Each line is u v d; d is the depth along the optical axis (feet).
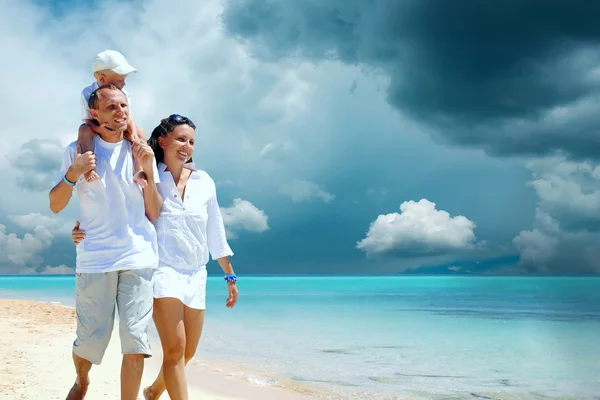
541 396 19.06
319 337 34.14
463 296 98.22
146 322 11.48
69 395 11.91
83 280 11.35
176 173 12.99
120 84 12.19
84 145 11.33
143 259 11.50
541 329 40.40
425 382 20.94
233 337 33.78
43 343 25.66
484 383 20.94
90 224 11.44
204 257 13.05
